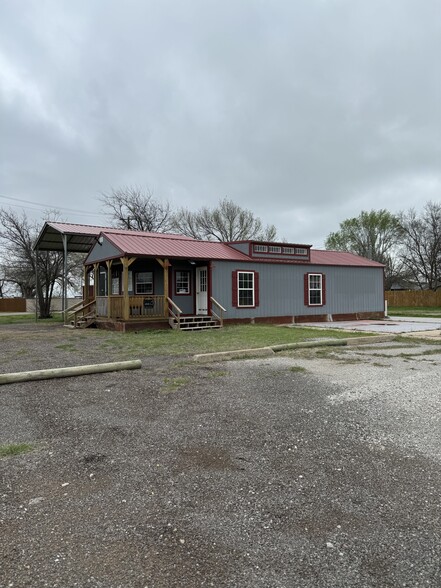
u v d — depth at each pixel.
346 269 19.70
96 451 3.57
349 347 9.76
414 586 1.93
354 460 3.35
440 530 2.38
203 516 2.54
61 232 17.08
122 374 6.69
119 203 33.66
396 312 26.05
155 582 1.97
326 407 4.77
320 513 2.57
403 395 5.25
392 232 39.84
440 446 3.61
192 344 10.18
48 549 2.23
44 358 8.38
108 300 14.96
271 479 3.03
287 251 18.05
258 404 4.91
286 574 2.02
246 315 16.67
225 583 1.96
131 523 2.47
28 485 2.96
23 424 4.29
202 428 4.11
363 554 2.16
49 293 24.80
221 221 39.22
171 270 16.16
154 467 3.24
